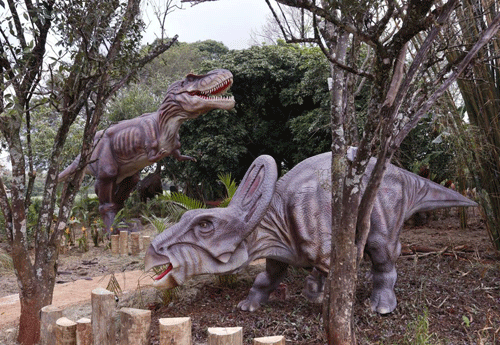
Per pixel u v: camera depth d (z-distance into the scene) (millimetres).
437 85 2826
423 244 6488
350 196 2730
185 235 3621
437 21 2305
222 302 4414
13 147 3461
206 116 13156
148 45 3988
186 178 15273
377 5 2283
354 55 2986
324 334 3455
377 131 2568
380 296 3914
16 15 3377
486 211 5414
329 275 2879
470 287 4465
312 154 12344
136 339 2404
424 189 4273
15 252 3451
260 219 3629
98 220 9031
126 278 6012
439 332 3498
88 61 3438
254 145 14930
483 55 4691
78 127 10836
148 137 8383
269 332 3570
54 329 2729
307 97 13766
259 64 13336
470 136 5086
